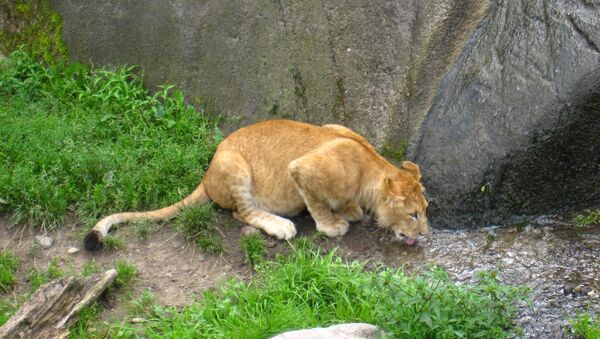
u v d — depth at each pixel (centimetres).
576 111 723
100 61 1001
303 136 797
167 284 732
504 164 755
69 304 671
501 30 808
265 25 912
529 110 747
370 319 644
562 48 745
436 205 795
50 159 852
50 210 805
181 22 959
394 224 769
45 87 980
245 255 757
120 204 821
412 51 842
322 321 660
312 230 805
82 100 958
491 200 768
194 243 779
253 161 805
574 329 627
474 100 794
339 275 694
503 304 618
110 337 664
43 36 1015
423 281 618
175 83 968
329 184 767
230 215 821
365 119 862
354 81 867
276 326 642
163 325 670
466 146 784
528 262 718
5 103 951
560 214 768
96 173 845
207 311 669
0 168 836
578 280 686
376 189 773
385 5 850
